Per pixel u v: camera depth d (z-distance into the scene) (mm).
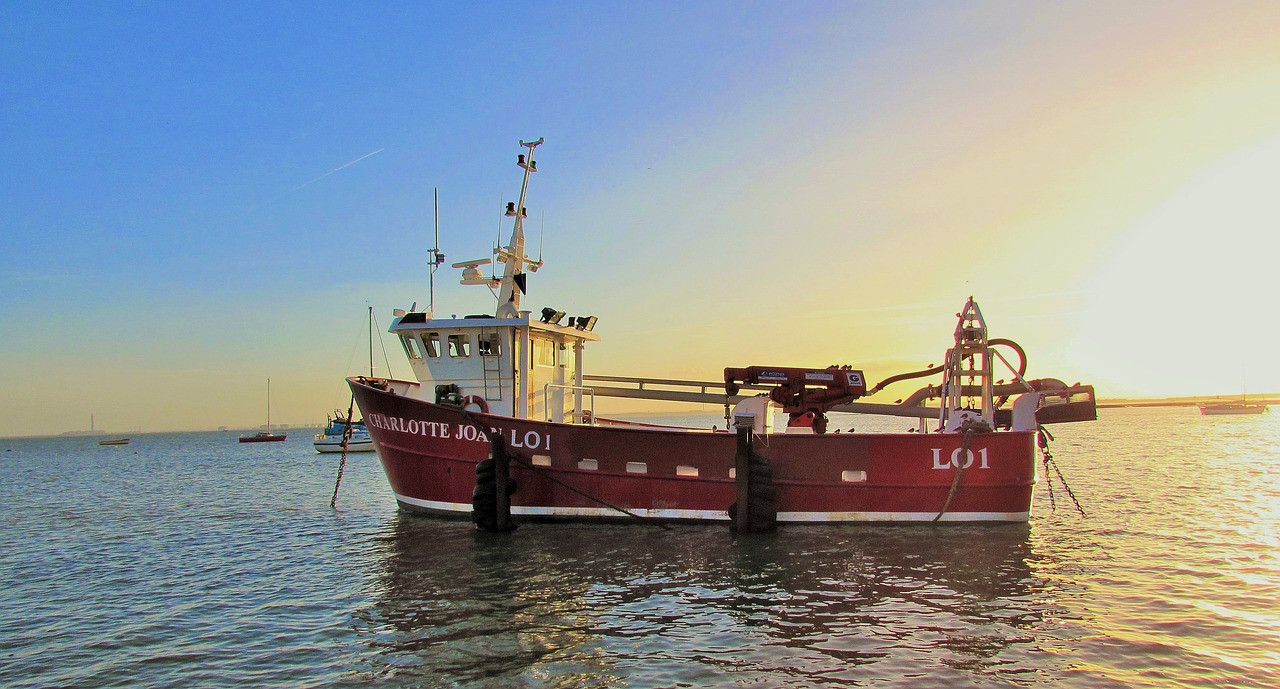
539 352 23047
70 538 23469
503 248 22484
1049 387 20625
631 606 13016
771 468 19125
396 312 22672
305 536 21719
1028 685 9367
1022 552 16812
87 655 11469
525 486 19875
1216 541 18109
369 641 11594
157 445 158375
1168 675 9656
